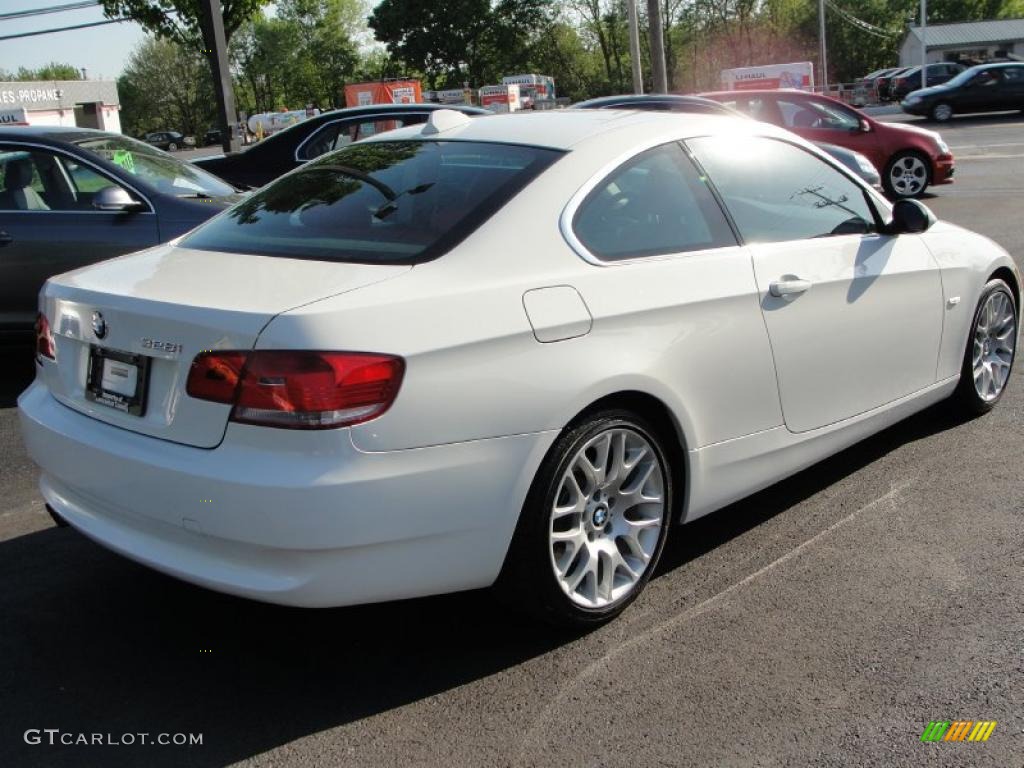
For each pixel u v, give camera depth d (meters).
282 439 2.56
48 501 3.22
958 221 11.01
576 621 3.12
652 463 3.26
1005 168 16.70
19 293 6.27
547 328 2.90
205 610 3.41
